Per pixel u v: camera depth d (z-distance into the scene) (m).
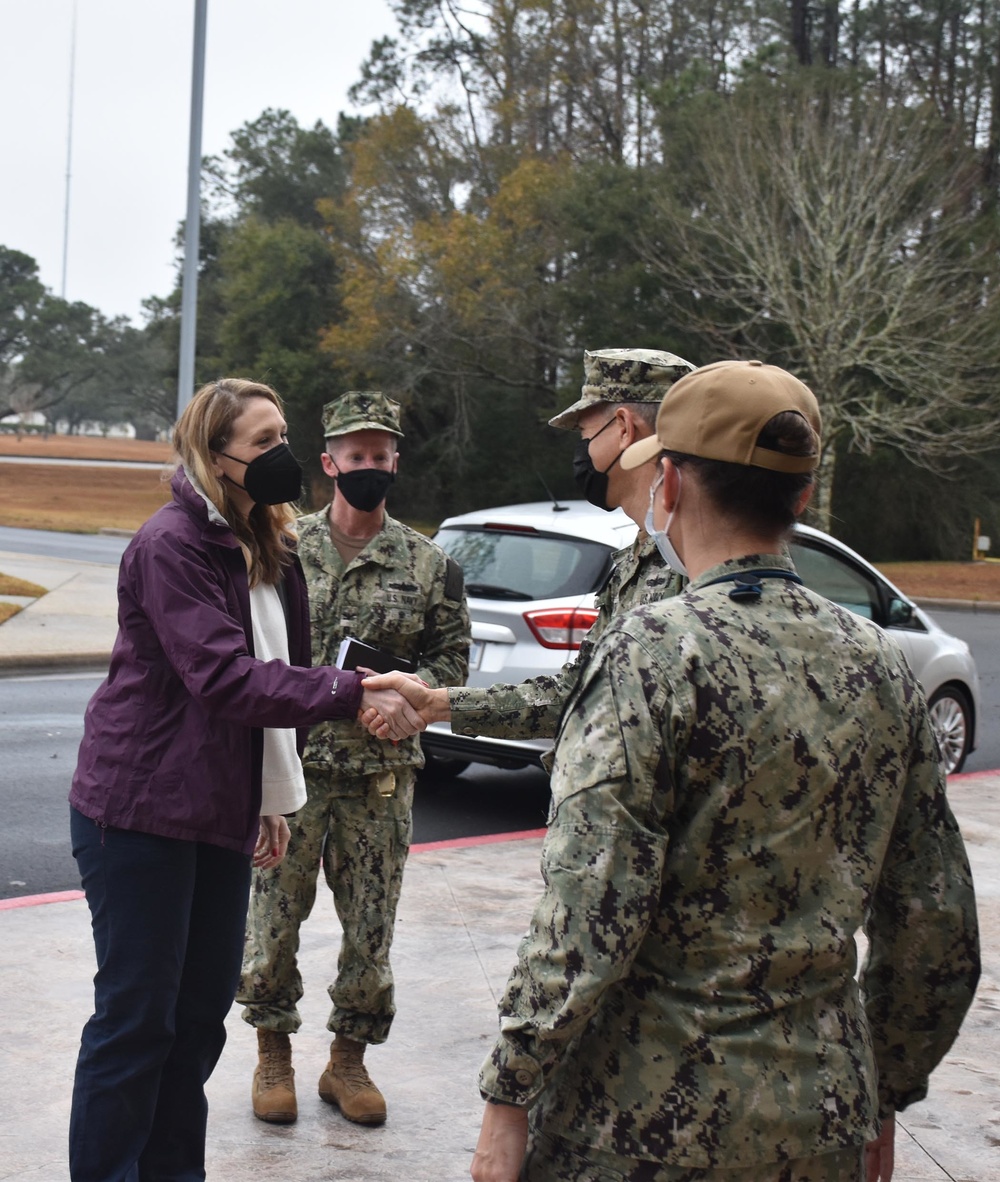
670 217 28.66
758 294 26.25
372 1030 3.38
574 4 37.50
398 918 4.93
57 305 111.00
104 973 2.50
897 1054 1.83
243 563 2.64
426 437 39.12
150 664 2.51
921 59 43.56
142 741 2.48
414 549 3.55
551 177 33.25
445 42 40.12
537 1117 1.66
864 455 31.28
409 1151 3.18
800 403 1.69
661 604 1.66
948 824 1.76
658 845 1.54
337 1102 3.40
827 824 1.61
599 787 1.55
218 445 2.64
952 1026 1.81
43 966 4.27
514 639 6.52
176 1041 2.69
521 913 5.03
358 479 3.44
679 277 29.05
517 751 6.62
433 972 4.38
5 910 4.86
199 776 2.48
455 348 34.62
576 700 1.63
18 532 27.39
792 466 1.68
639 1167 1.55
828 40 43.91
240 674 2.40
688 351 31.03
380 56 40.84
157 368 112.38
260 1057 3.40
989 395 27.56
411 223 36.56
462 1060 3.71
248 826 2.58
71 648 11.99
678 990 1.57
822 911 1.61
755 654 1.61
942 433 29.28
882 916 1.79
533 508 7.15
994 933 4.96
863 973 1.86
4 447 96.06
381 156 36.31
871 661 1.68
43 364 110.69
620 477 2.63
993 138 39.22
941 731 8.14
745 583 1.67
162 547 2.48
